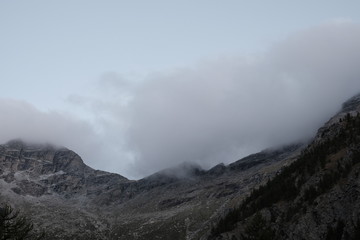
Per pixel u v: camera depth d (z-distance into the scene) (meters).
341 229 117.56
